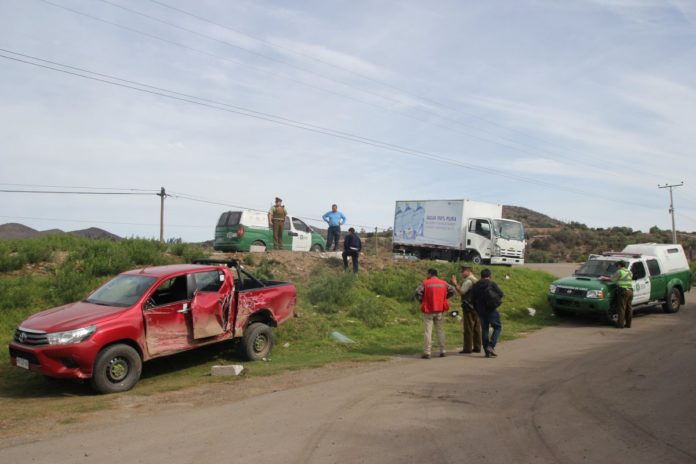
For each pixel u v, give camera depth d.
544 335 13.91
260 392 7.76
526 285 20.84
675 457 5.09
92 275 12.97
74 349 7.61
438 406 6.83
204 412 6.66
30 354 7.71
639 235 66.88
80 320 7.90
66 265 13.12
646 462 4.96
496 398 7.26
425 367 9.65
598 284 15.82
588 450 5.26
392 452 5.17
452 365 9.84
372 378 8.63
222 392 7.82
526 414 6.47
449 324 15.39
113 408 6.99
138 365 8.27
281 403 7.04
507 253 26.12
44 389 8.31
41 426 6.18
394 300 16.44
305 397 7.36
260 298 10.48
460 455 5.10
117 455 5.13
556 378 8.56
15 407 7.21
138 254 14.56
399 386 8.02
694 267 31.39
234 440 5.54
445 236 28.02
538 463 4.92
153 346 8.58
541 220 86.44
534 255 53.56
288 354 11.12
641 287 16.83
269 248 20.80
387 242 45.41
